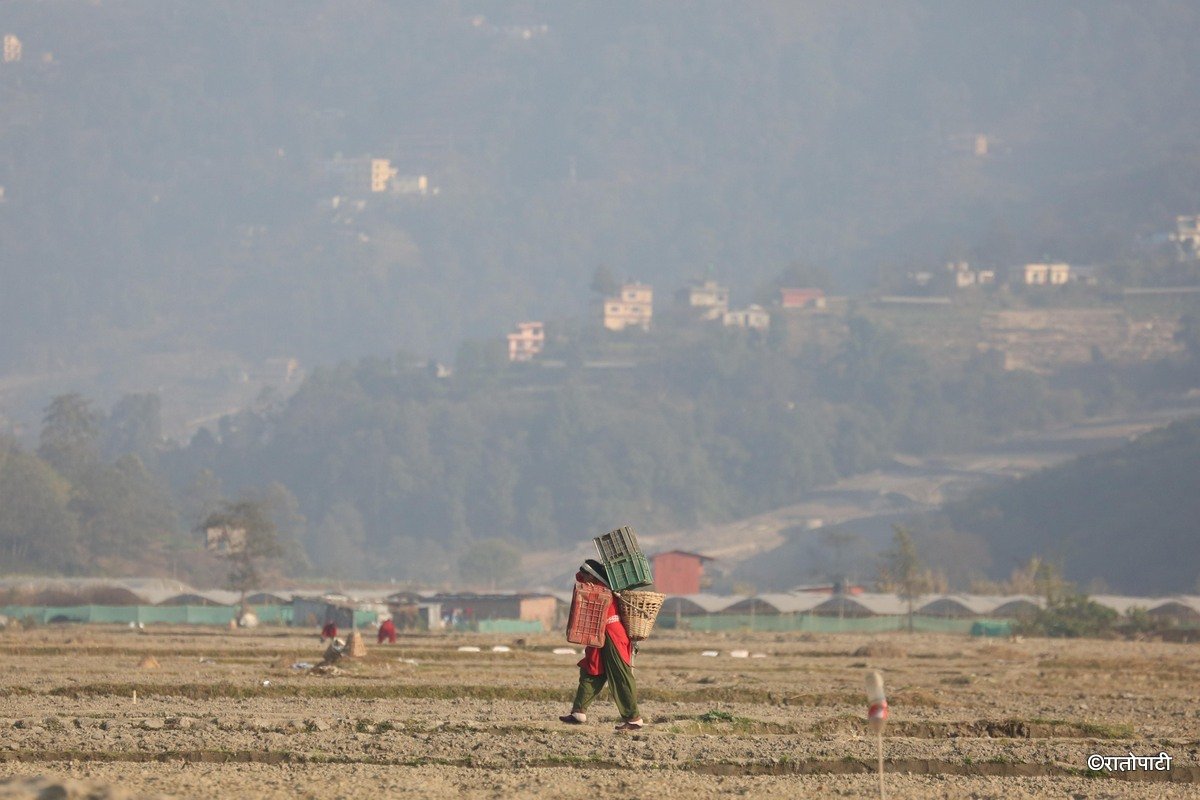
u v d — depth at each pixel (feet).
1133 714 372.79
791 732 301.02
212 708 337.52
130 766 228.22
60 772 218.79
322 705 354.33
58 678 440.04
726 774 236.22
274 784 208.33
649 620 277.23
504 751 246.88
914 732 307.99
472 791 204.74
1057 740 287.28
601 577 277.85
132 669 507.30
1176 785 231.91
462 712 333.21
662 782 217.77
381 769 227.61
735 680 491.72
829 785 220.64
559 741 260.01
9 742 250.78
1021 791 219.00
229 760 238.68
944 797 209.97
